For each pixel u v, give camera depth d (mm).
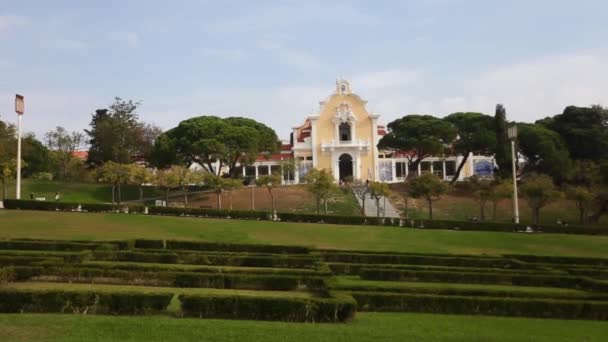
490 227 53531
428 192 62625
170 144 83812
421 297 18953
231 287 21344
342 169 102688
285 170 91125
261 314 16281
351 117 101938
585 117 88562
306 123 111500
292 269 24844
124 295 16266
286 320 16281
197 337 13383
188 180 70250
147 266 22672
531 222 68312
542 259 34062
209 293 18531
